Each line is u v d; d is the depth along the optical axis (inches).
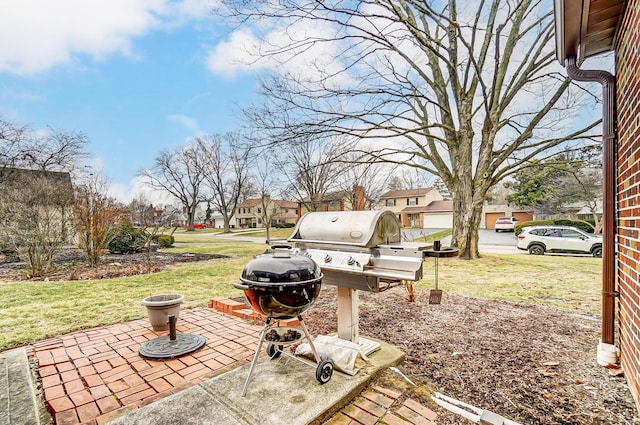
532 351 121.2
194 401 84.9
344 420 80.3
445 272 306.5
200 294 224.4
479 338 134.9
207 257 477.1
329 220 123.4
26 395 92.3
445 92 407.8
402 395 91.3
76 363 114.0
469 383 98.0
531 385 96.3
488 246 659.4
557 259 402.0
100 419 78.8
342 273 111.1
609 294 111.0
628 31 95.2
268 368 102.0
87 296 218.2
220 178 1354.6
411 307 183.8
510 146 374.0
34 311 181.0
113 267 359.9
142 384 99.3
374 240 108.6
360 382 93.9
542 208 993.5
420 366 109.6
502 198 1295.5
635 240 88.7
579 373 103.2
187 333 141.8
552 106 358.9
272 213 1386.6
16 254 381.4
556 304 190.2
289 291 88.5
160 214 637.9
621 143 106.5
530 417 80.6
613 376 100.7
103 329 150.4
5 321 162.7
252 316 164.2
